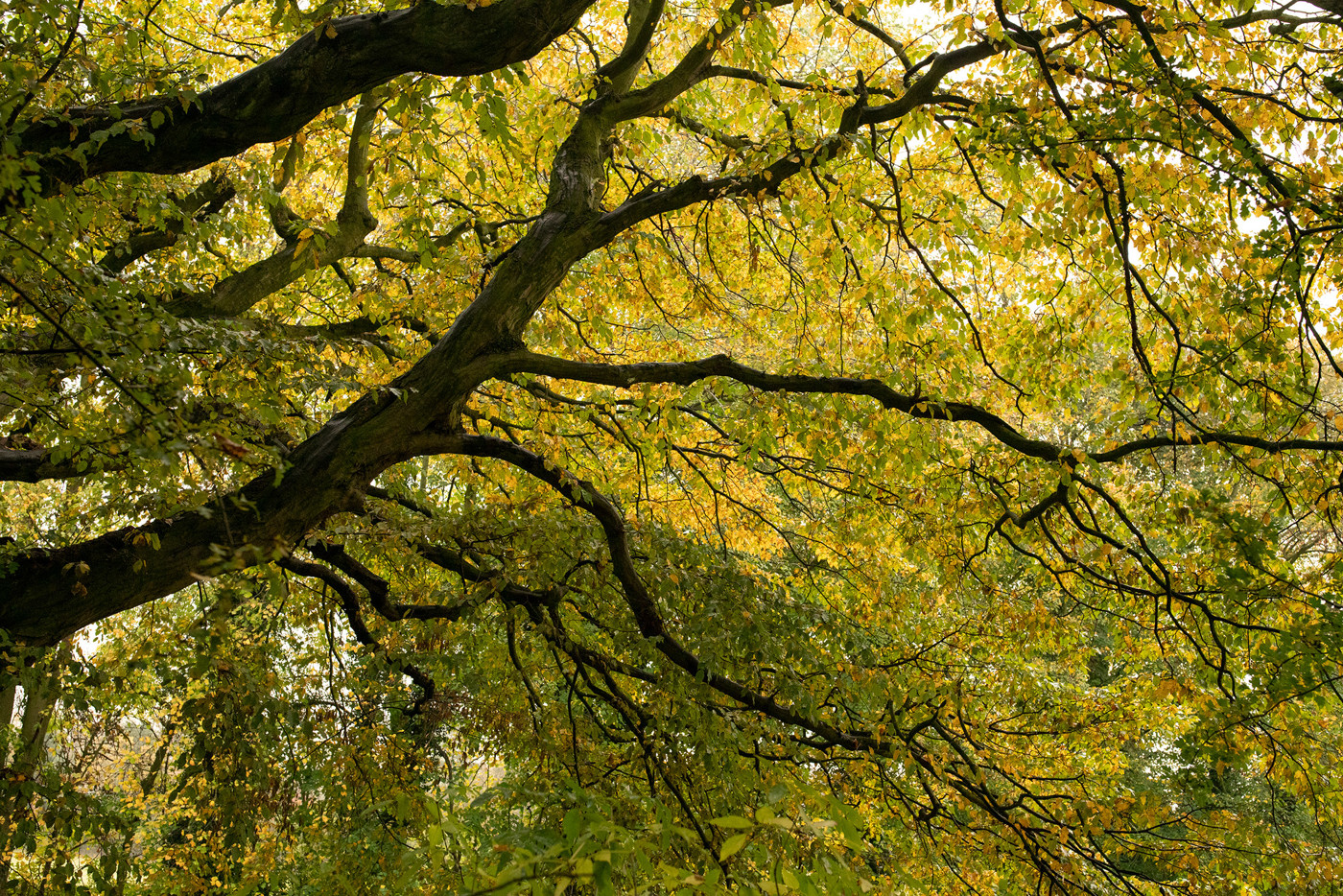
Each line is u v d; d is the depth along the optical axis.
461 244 7.35
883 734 6.16
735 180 5.64
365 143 6.37
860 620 7.89
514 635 6.25
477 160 8.01
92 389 3.06
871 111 5.75
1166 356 6.89
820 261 7.41
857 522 8.01
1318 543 9.19
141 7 6.12
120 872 3.72
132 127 3.14
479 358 4.79
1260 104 5.88
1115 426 6.76
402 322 7.12
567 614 6.91
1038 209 6.04
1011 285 8.36
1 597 3.62
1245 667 6.20
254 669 5.28
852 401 6.29
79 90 3.84
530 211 8.84
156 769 10.60
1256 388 6.11
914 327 6.57
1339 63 5.98
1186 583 6.38
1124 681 7.75
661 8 5.77
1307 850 7.29
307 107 3.69
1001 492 7.02
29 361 3.25
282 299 8.40
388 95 4.47
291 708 5.16
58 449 2.97
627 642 6.15
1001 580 8.38
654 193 5.65
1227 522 5.61
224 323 3.84
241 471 4.28
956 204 6.45
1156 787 9.12
